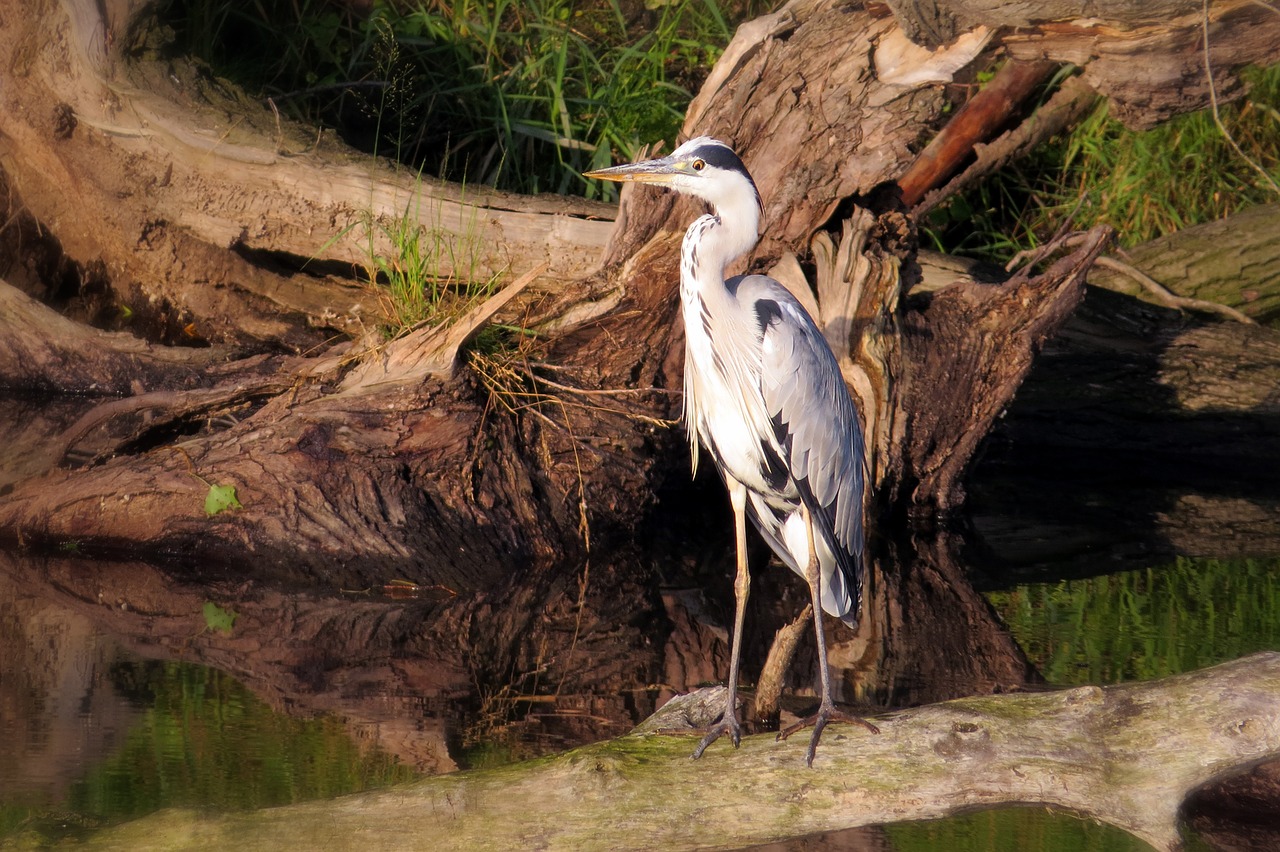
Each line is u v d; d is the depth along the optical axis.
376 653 8.11
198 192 12.48
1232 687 5.47
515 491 10.59
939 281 13.57
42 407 12.88
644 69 15.84
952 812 5.46
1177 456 13.85
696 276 7.27
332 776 6.01
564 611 9.20
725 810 5.48
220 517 10.00
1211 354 13.55
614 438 11.12
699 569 10.48
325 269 13.28
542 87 15.45
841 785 5.51
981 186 15.70
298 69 14.98
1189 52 9.59
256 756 6.27
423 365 10.45
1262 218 14.11
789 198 11.05
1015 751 5.48
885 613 9.20
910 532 11.57
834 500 7.61
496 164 14.97
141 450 11.11
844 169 10.91
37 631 8.23
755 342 7.25
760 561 10.85
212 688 7.32
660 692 7.49
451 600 9.37
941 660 8.11
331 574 9.74
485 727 6.78
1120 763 5.39
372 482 10.17
